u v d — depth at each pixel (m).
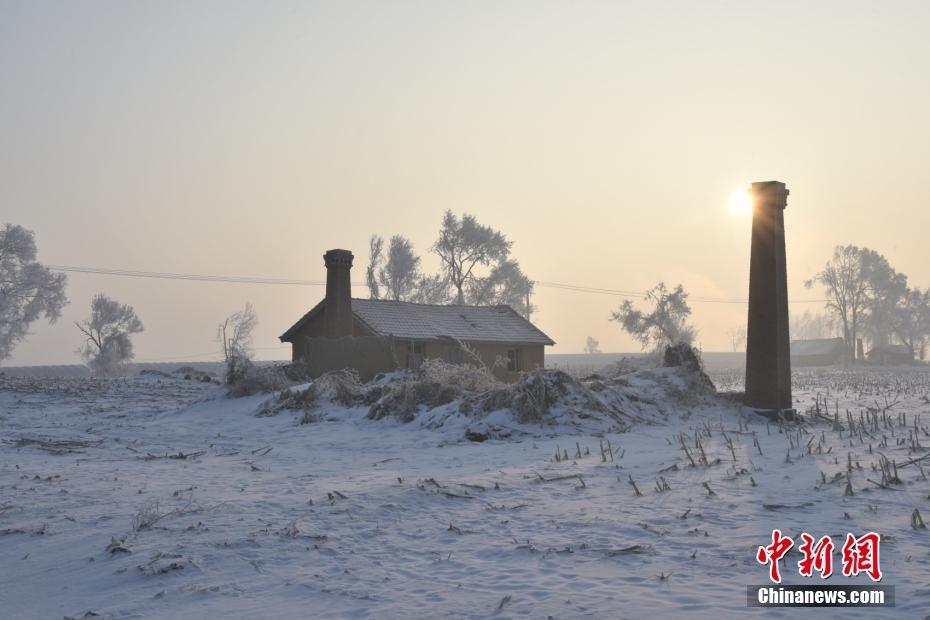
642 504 12.30
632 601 7.85
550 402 24.02
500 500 12.98
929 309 150.50
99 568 9.68
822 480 13.47
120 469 17.44
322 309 49.12
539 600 7.99
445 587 8.56
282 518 11.84
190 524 11.48
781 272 27.02
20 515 12.59
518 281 91.56
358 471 16.78
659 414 25.64
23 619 8.16
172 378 53.12
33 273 82.69
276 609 8.05
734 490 13.12
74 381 50.44
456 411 24.36
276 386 33.75
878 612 7.39
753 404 26.97
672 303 81.81
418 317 52.06
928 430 20.67
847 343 132.12
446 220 90.06
